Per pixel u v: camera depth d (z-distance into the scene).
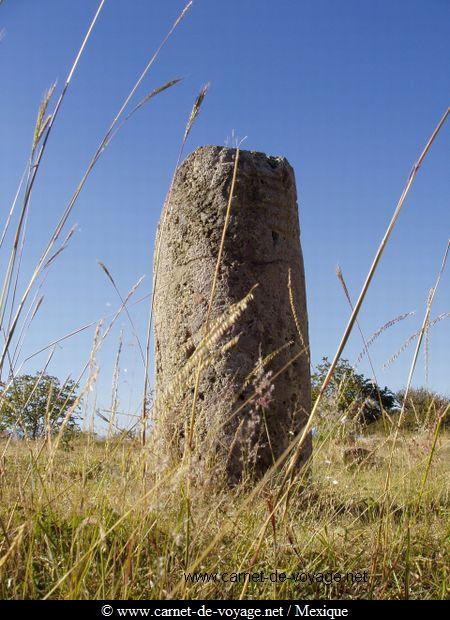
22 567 2.34
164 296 5.40
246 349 4.92
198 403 4.78
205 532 2.57
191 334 5.12
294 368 5.14
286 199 5.53
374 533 2.79
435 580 2.55
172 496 2.39
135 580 2.30
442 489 3.14
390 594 2.44
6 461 2.94
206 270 5.17
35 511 2.56
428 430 2.97
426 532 2.78
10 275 2.29
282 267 5.32
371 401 3.06
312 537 2.75
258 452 4.65
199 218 5.29
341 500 3.42
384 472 3.36
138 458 2.52
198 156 5.43
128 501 2.64
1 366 2.26
